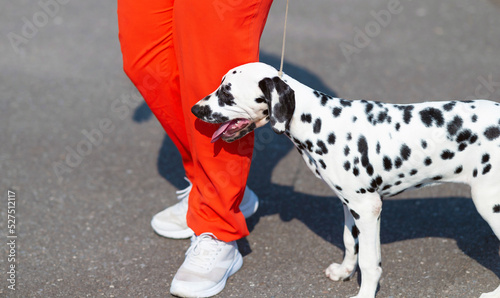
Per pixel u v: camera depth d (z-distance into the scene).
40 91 6.50
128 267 3.83
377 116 3.24
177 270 3.77
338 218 4.32
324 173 3.32
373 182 3.25
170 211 4.19
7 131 5.68
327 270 3.65
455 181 3.30
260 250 3.99
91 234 4.19
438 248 3.89
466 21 7.98
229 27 3.09
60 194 4.70
